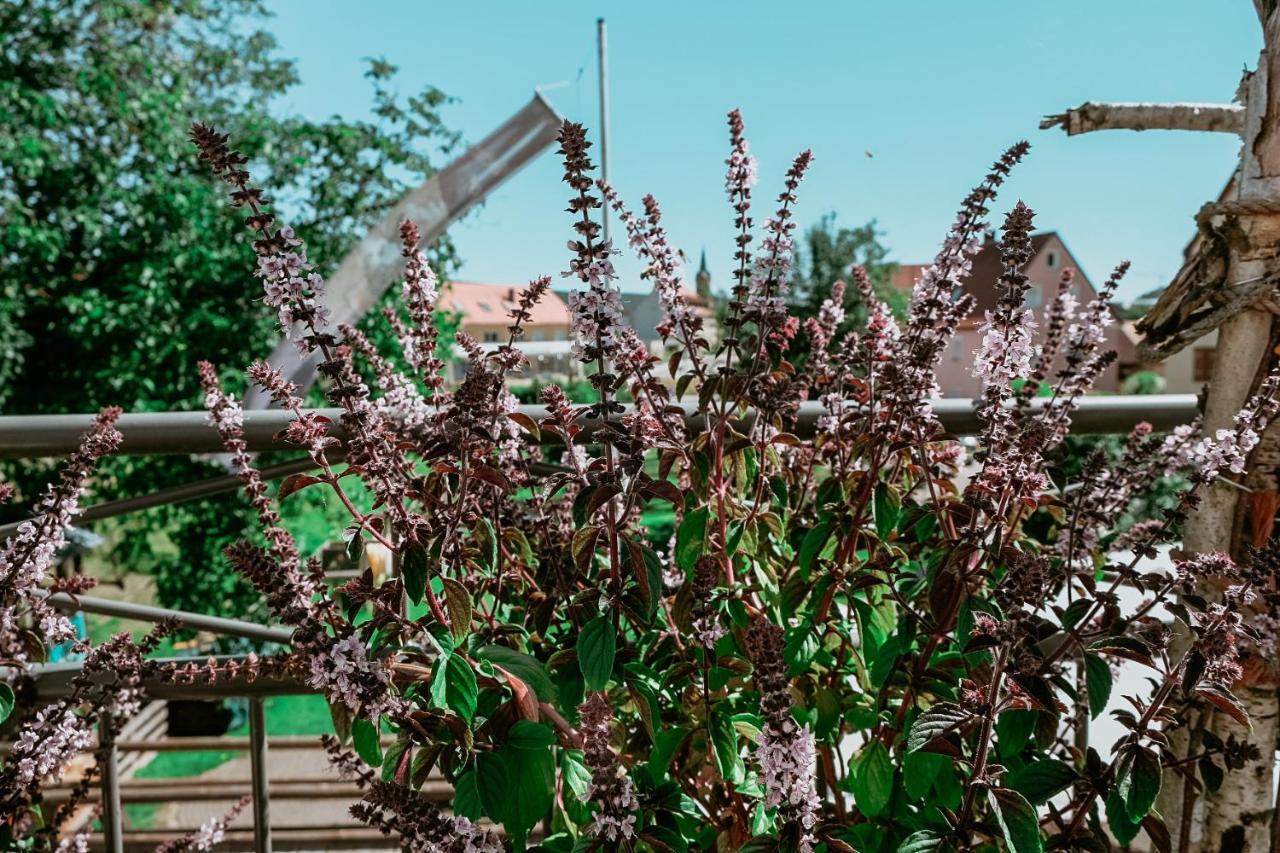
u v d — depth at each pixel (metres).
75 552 4.02
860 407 1.60
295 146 7.97
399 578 1.22
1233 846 1.59
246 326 7.57
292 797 3.79
